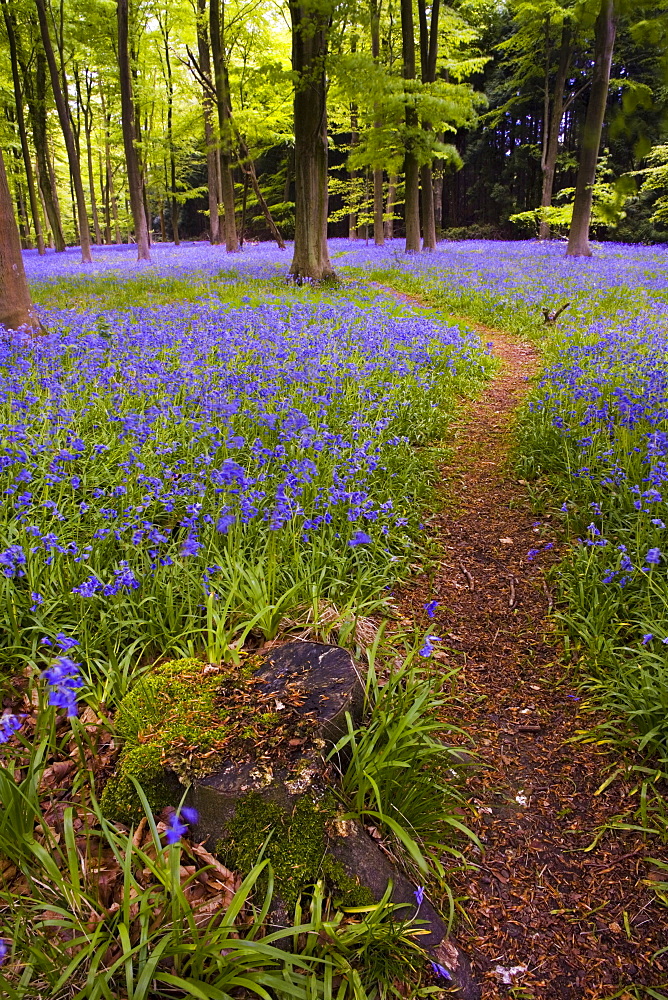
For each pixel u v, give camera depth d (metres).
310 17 14.84
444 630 4.41
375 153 21.88
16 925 2.16
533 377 9.73
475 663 4.12
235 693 3.10
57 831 2.63
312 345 8.37
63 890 2.30
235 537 4.38
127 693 3.15
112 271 19.31
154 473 5.07
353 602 4.11
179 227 62.84
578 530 5.39
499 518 5.95
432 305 15.62
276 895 2.43
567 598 4.54
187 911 2.16
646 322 10.78
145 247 25.66
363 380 7.60
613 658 3.85
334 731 2.93
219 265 20.28
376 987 2.33
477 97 19.95
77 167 25.05
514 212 43.06
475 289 16.11
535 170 41.59
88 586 3.39
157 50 32.47
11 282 8.88
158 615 3.66
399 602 4.67
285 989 2.10
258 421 6.06
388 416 7.00
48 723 2.91
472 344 10.87
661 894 2.74
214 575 4.05
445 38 26.72
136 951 2.11
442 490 6.47
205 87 23.39
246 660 3.37
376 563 4.86
